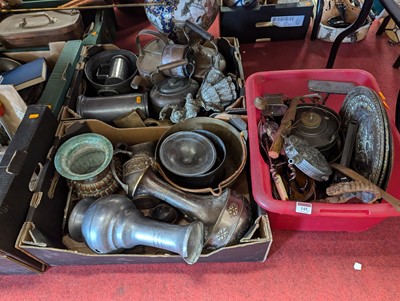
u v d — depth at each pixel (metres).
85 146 1.09
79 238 1.03
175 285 1.01
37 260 0.99
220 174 1.08
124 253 1.01
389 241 1.07
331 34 1.70
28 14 1.49
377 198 0.85
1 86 1.08
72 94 1.24
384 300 0.96
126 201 0.97
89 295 1.01
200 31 1.24
